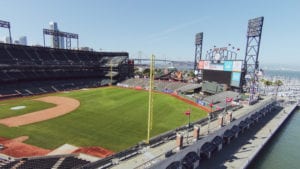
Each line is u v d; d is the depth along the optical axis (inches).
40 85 3326.8
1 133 1455.5
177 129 1362.0
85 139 1400.1
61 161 1060.5
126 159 984.9
